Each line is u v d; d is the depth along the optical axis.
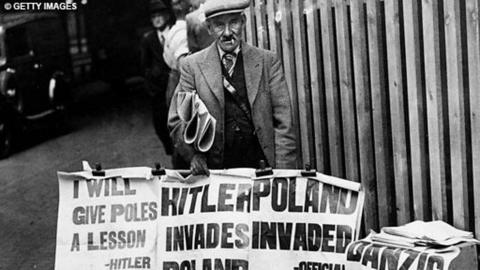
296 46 6.18
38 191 10.33
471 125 4.73
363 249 4.79
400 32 5.21
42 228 8.66
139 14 19.44
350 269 4.86
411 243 4.67
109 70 19.36
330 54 5.84
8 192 10.40
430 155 5.00
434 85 4.89
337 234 5.06
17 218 9.12
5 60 12.94
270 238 5.19
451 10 4.71
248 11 6.70
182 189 5.34
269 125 5.58
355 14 5.52
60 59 14.70
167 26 9.98
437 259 4.44
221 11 5.45
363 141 5.61
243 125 5.55
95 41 19.42
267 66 5.61
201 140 5.35
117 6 19.36
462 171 4.82
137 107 17.53
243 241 5.22
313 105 6.11
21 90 13.16
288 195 5.16
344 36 5.67
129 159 11.90
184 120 5.41
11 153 12.97
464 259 4.54
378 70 5.38
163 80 10.07
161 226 5.33
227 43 5.49
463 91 4.79
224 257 5.24
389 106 5.47
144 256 5.34
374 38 5.36
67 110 14.79
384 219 5.50
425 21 4.89
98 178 5.38
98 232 5.36
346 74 5.70
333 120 5.90
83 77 19.59
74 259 5.37
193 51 7.14
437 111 4.91
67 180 5.40
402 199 5.29
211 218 5.27
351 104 5.73
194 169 5.30
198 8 7.60
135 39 19.39
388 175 5.50
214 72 5.55
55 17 14.59
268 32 6.53
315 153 6.21
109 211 5.37
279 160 5.57
